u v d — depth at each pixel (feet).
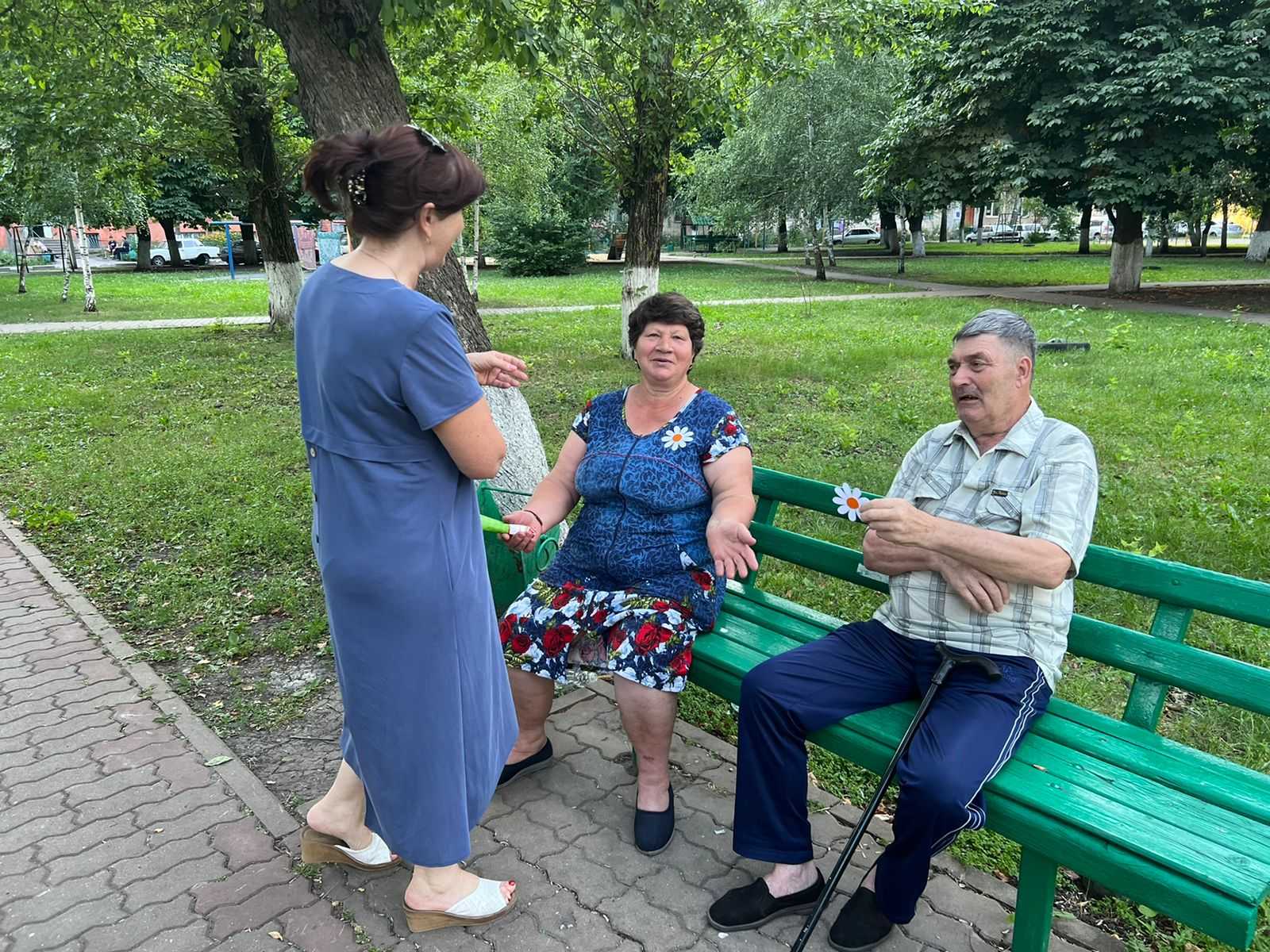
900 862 6.68
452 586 6.37
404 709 6.50
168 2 26.78
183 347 42.80
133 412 28.60
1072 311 51.70
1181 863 5.54
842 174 75.15
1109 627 7.32
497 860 8.27
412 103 34.99
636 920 7.52
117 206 61.36
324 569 6.39
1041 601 7.27
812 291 70.95
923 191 66.64
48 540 17.06
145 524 17.57
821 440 22.72
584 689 11.39
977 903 7.61
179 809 9.06
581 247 102.47
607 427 9.07
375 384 5.88
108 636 12.91
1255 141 56.18
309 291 6.30
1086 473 7.21
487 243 99.91
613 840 8.53
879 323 47.62
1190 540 15.07
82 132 34.32
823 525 16.42
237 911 7.70
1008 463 7.54
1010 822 6.33
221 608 13.80
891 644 7.84
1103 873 5.87
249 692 11.45
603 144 33.42
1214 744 9.71
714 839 8.54
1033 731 7.18
